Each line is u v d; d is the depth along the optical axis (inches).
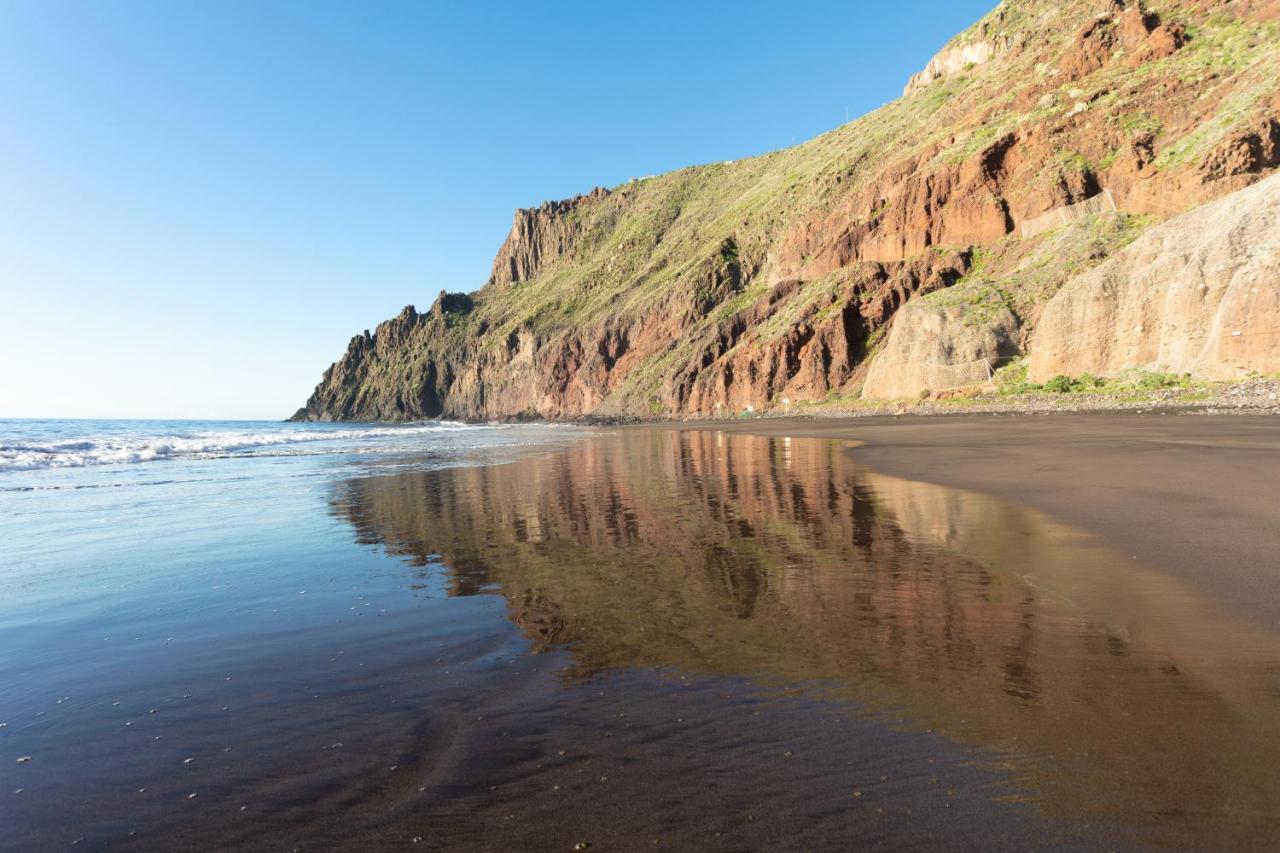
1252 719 138.1
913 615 216.1
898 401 2256.4
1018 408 1600.6
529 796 122.2
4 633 222.7
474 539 371.9
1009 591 237.1
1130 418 1104.2
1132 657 174.1
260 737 147.9
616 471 759.1
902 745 135.2
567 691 168.2
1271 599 210.8
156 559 334.0
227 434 1909.4
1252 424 860.6
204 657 198.4
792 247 3907.5
